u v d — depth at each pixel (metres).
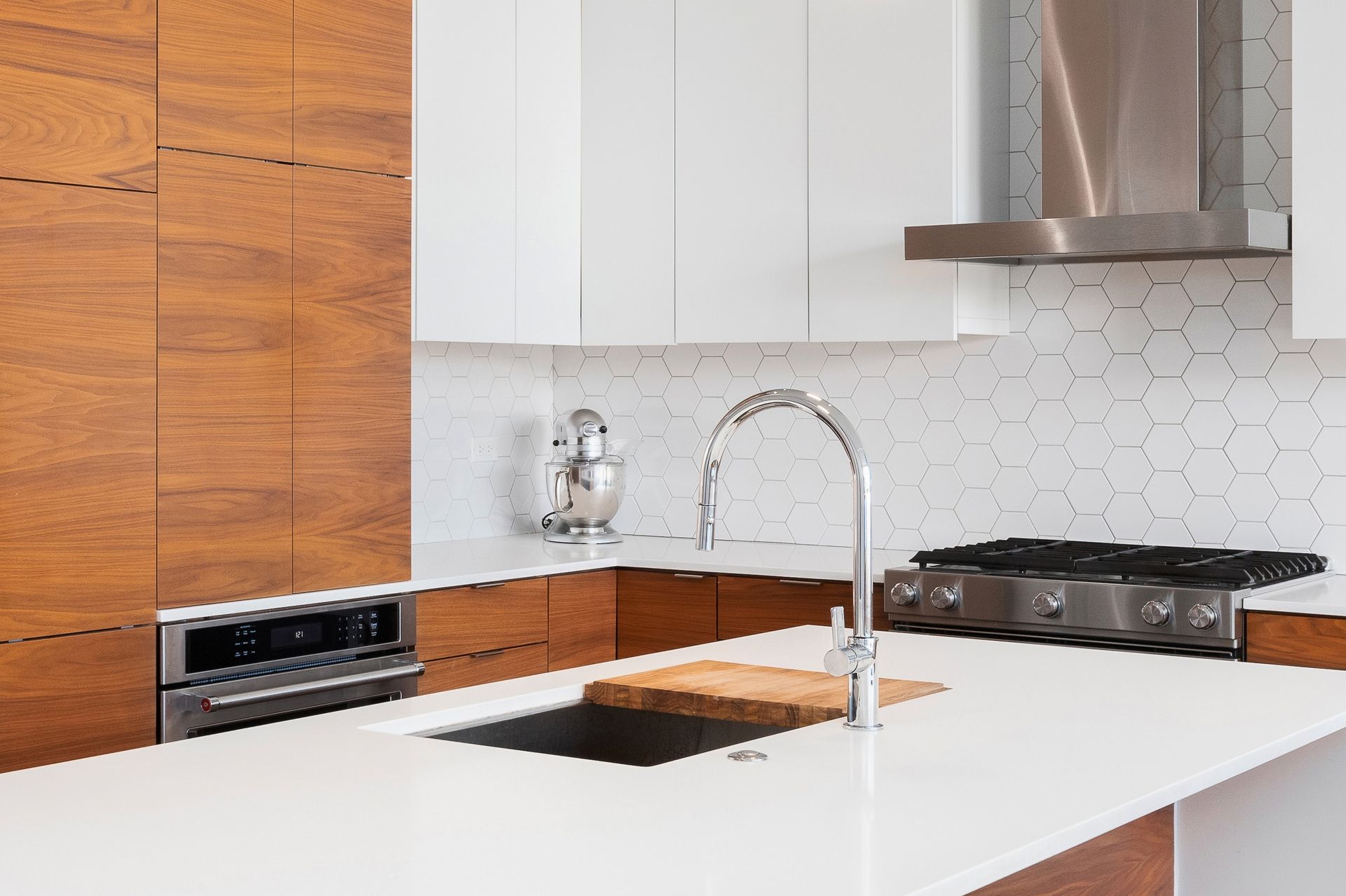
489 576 3.56
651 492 4.53
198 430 2.98
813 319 3.81
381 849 1.28
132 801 1.46
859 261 3.73
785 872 1.21
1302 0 3.10
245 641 3.06
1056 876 1.65
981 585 3.31
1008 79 3.89
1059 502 3.84
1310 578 3.30
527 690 2.08
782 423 4.27
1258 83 3.51
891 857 1.26
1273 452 3.53
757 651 2.44
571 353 4.69
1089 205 3.39
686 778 1.55
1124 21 3.34
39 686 2.74
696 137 4.00
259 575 3.10
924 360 4.04
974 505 3.97
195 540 2.98
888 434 4.11
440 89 3.74
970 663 2.28
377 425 3.34
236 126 3.04
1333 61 3.07
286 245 3.14
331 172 3.23
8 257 2.68
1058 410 3.84
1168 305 3.66
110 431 2.84
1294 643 2.93
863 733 1.77
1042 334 3.85
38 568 2.74
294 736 1.78
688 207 4.02
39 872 1.22
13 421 2.69
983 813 1.40
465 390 4.43
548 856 1.26
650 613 3.87
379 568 3.34
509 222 3.97
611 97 4.15
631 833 1.33
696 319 4.02
